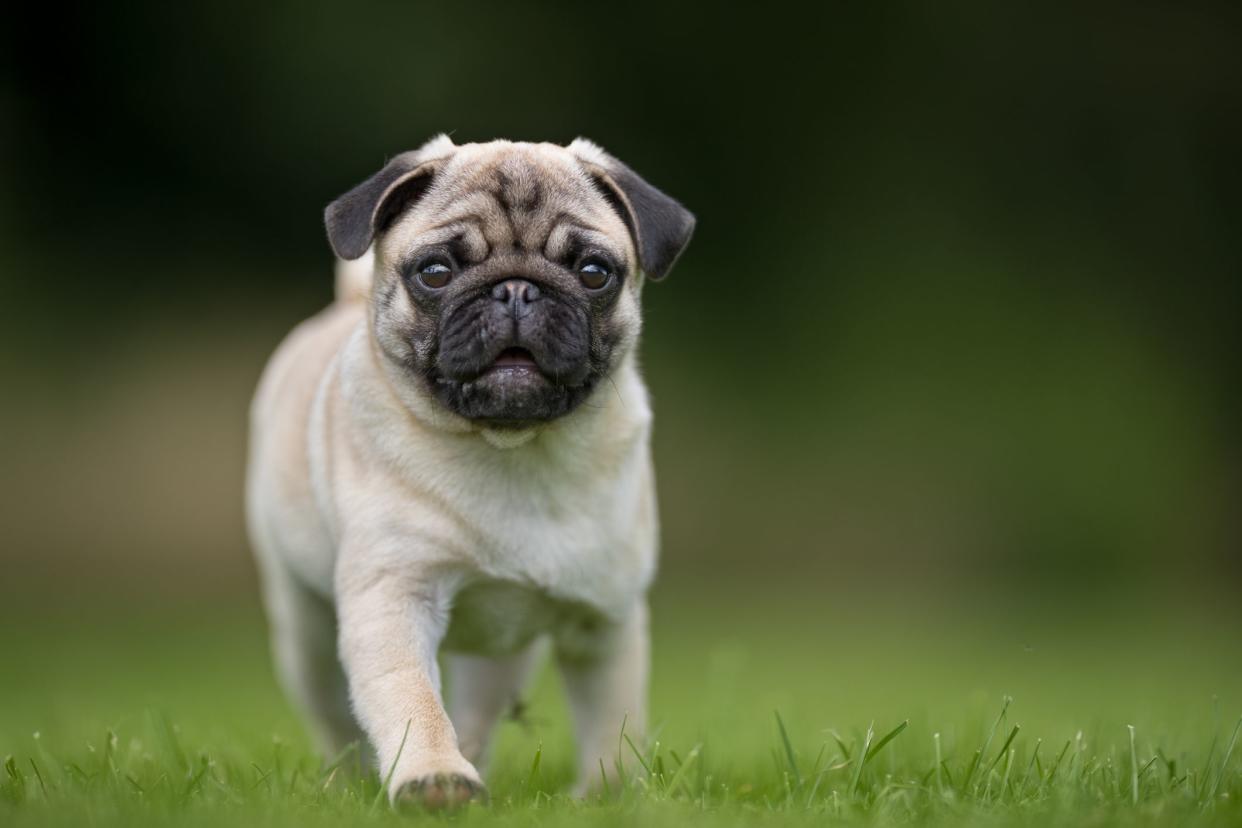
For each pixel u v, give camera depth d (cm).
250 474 755
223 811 466
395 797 484
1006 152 2005
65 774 553
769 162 1978
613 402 583
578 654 604
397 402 569
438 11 1888
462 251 567
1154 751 590
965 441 1894
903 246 1972
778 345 1947
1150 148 2017
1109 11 2009
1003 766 540
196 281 1892
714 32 1956
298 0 1866
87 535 1756
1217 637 1497
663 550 1823
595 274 576
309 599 655
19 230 1853
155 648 1405
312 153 1881
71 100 1886
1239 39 2017
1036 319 1950
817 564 1858
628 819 450
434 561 558
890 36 1992
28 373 1800
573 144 626
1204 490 1945
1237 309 2002
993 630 1534
